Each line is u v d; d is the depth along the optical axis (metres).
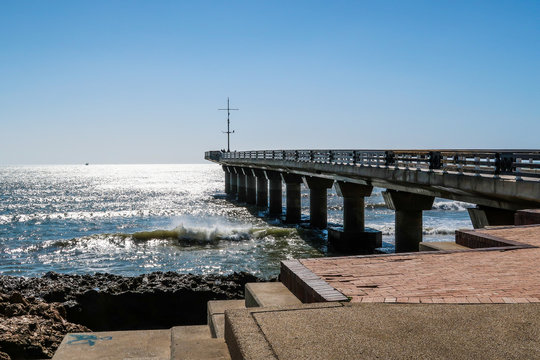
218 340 5.20
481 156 16.61
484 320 4.71
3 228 49.22
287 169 45.72
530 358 3.79
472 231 9.86
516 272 6.74
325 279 6.36
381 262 7.45
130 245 34.31
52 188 135.75
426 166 20.55
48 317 12.56
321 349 3.97
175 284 18.53
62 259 30.42
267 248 33.16
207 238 36.34
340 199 97.31
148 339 6.87
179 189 130.00
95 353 6.29
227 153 79.56
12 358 9.79
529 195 13.77
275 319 4.75
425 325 4.57
